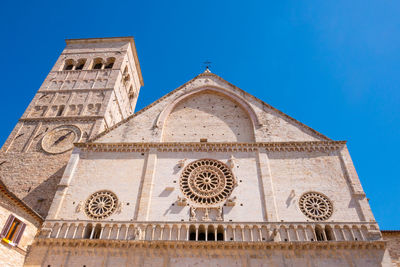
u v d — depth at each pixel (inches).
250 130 1558.8
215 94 1753.2
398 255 1176.2
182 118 1633.9
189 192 1302.9
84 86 2003.0
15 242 1045.8
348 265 1031.6
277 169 1357.0
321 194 1266.0
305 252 1063.6
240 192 1284.4
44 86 2010.3
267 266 1032.8
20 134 1708.9
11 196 1029.2
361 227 1143.0
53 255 1082.7
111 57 2256.4
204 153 1427.2
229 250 1072.8
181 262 1051.9
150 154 1416.1
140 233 1129.4
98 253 1080.2
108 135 1519.4
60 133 1700.3
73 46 2378.2
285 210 1219.9
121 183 1320.1
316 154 1405.0
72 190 1295.5
